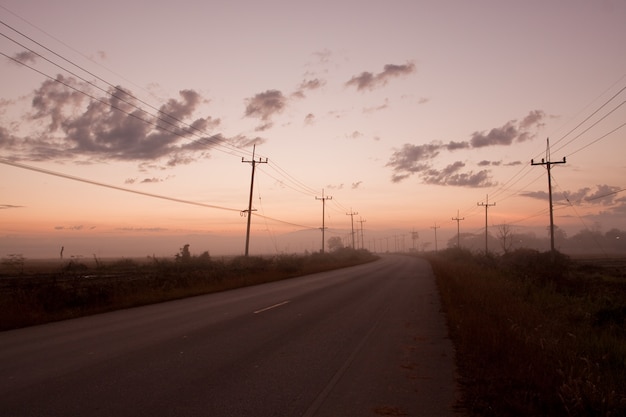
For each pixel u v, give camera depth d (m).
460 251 72.12
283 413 5.71
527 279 22.86
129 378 7.16
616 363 8.02
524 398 5.86
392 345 9.96
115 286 19.47
